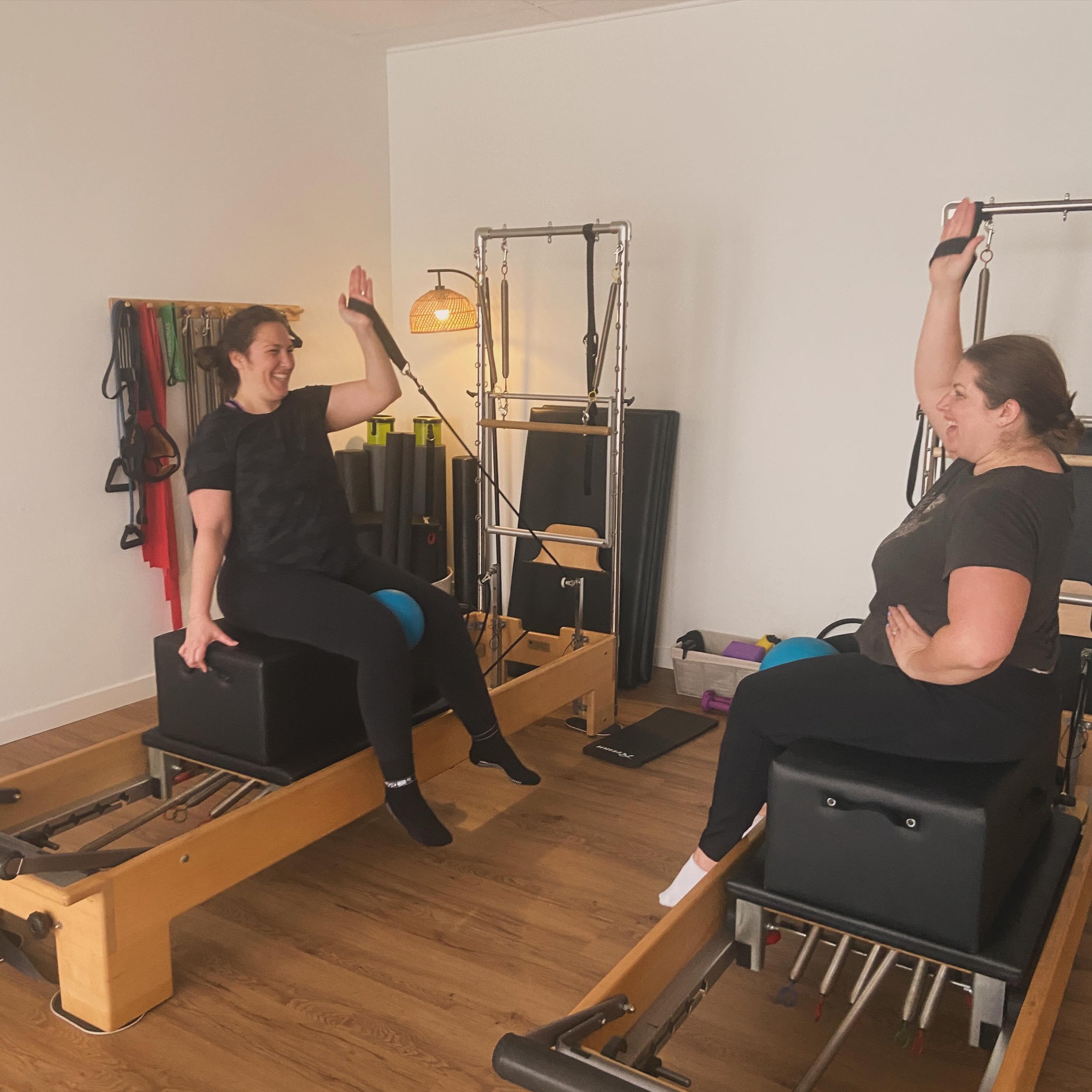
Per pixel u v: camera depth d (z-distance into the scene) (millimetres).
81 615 3627
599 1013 1510
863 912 1768
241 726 2424
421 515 4398
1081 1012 2113
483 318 3682
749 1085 1912
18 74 3213
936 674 1690
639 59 3947
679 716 3756
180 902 2092
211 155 3855
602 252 4145
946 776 1750
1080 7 3182
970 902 1658
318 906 2480
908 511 3707
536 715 3213
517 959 2281
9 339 3289
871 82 3533
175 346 3695
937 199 3494
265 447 2471
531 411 4195
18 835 2273
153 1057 1958
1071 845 2039
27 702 3506
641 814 2992
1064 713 3072
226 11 3830
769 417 3920
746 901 1896
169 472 3695
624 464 4039
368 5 3891
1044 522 1649
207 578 2412
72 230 3422
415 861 2701
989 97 3357
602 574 4020
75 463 3533
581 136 4129
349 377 4617
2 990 2172
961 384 1750
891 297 3619
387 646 2379
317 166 4297
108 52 3461
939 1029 2084
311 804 2367
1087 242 3262
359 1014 2088
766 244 3814
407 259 4691
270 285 4176
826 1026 2086
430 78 4453
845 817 1749
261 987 2170
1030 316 3398
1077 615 3090
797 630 4008
